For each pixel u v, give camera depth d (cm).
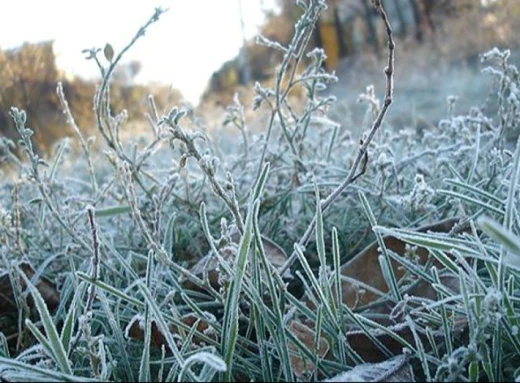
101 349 36
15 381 34
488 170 64
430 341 38
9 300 55
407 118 177
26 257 58
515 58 178
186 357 40
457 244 41
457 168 69
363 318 40
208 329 42
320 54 66
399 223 61
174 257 65
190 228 67
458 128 71
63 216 64
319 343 41
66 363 36
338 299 40
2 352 44
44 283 57
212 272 52
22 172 82
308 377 38
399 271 52
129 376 41
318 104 67
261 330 39
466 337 41
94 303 52
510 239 29
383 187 60
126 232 66
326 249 64
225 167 75
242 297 43
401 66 288
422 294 48
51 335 36
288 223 66
